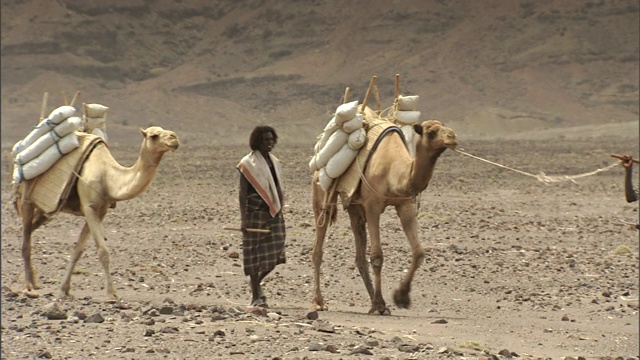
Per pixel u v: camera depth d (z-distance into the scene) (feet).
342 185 111.55
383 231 173.06
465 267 141.18
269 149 106.93
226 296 118.62
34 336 87.86
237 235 171.53
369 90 116.78
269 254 106.83
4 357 80.43
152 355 81.92
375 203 108.68
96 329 91.15
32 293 112.57
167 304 107.86
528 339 97.86
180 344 85.71
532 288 127.95
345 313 108.88
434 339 93.45
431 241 163.84
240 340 87.61
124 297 115.85
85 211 111.96
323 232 114.21
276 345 86.22
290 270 136.98
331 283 129.29
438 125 100.78
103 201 112.37
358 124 110.63
